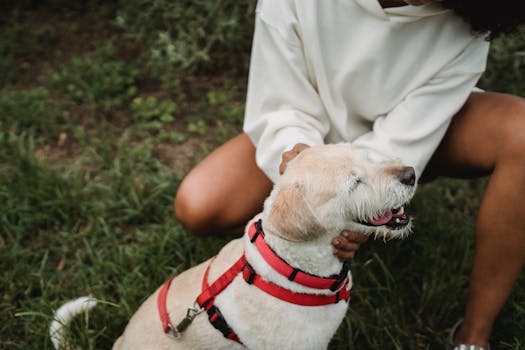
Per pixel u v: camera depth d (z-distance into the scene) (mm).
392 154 2369
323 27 2385
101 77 4250
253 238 2078
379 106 2492
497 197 2297
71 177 3590
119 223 3336
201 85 4312
